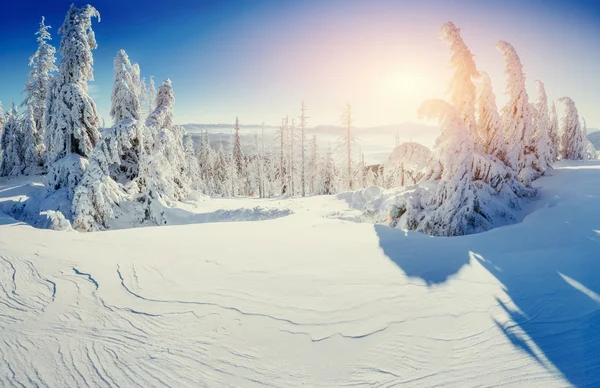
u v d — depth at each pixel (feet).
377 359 13.70
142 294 20.03
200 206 78.89
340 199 82.74
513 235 30.58
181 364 13.67
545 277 20.51
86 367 13.52
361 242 31.04
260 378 12.82
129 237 33.99
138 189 68.33
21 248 27.81
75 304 18.83
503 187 48.42
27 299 19.38
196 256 27.22
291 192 136.56
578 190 50.39
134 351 14.56
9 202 63.46
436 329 15.57
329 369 13.25
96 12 69.77
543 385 11.64
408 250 27.76
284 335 15.60
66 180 65.21
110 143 59.77
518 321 15.80
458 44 51.44
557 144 108.88
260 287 20.80
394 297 18.89
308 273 23.00
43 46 103.60
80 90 67.15
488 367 12.81
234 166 166.20
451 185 41.09
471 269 22.68
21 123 107.34
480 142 52.70
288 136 141.90
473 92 51.88
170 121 86.69
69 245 29.73
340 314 17.24
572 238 28.32
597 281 19.43
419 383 12.25
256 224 42.57
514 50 65.51
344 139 116.16
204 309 18.13
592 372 12.07
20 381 12.73
